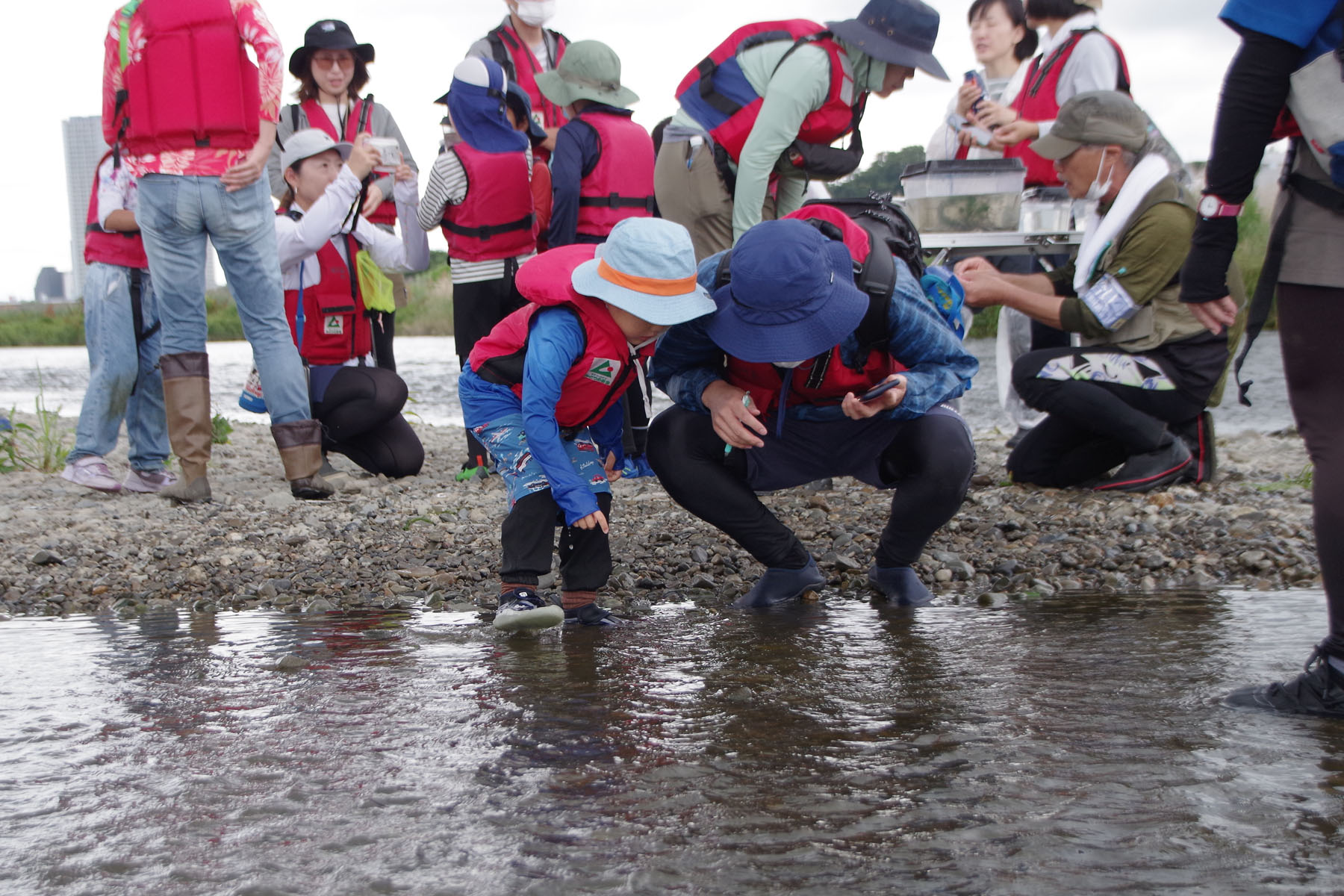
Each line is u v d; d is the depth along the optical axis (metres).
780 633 3.25
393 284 6.52
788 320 3.13
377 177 6.71
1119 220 5.01
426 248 6.43
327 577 4.14
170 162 5.10
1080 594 3.80
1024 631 3.19
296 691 2.66
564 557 3.51
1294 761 2.05
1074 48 6.21
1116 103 4.99
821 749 2.18
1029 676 2.69
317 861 1.70
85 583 4.10
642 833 1.79
